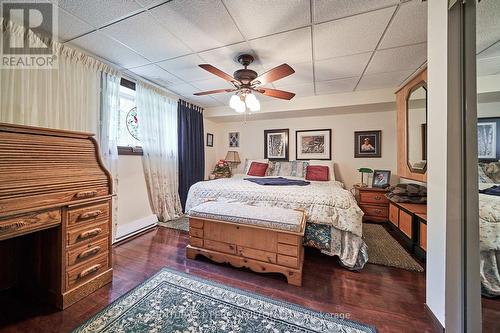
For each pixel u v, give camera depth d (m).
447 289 1.18
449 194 1.17
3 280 1.56
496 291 1.15
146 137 3.06
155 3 1.53
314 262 2.14
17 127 1.25
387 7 1.54
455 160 1.15
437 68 1.30
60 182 1.41
